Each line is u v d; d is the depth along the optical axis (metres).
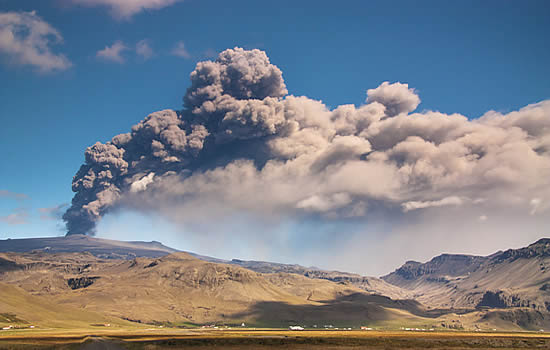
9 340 186.12
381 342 194.38
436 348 183.38
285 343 186.62
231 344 183.38
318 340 196.00
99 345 178.50
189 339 197.00
